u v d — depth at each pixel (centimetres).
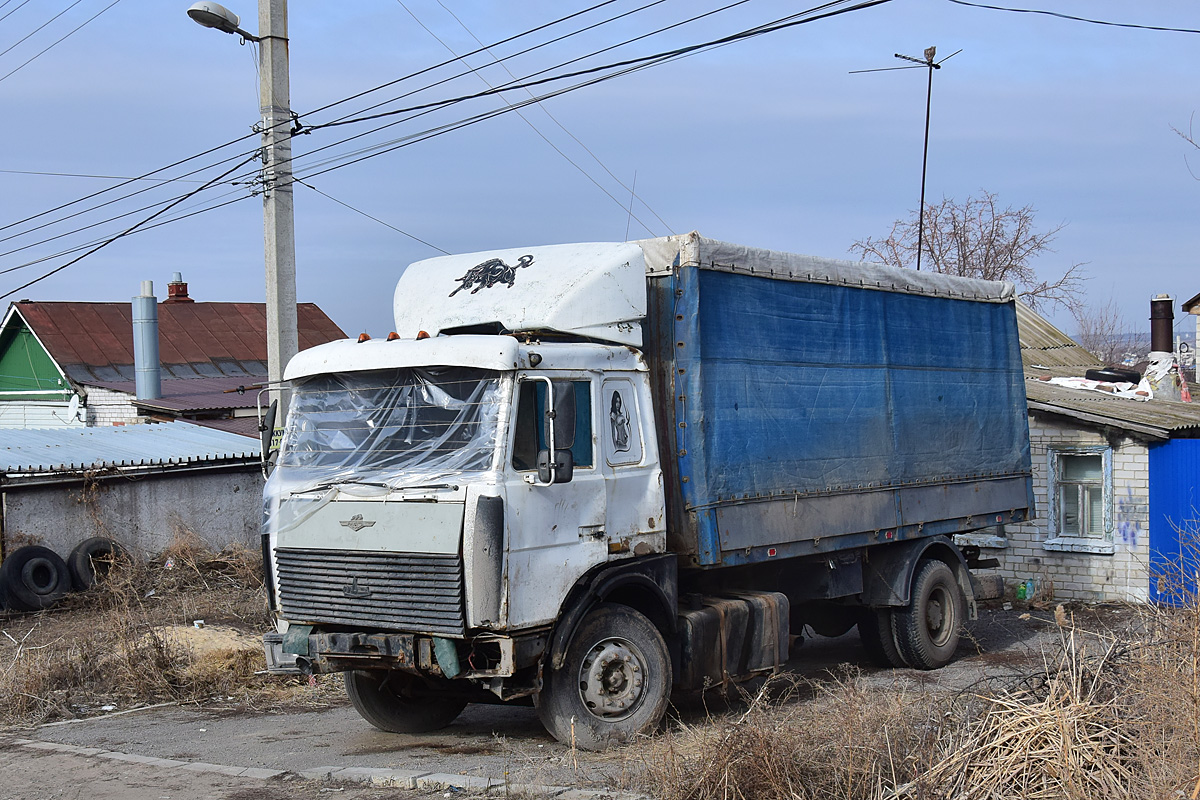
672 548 844
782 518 920
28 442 1944
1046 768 560
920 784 552
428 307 825
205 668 1060
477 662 706
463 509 690
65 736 864
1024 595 1638
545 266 807
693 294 851
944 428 1155
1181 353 2923
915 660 1115
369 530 723
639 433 819
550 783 648
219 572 1741
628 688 774
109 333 3069
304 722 914
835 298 1016
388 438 756
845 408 1012
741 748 590
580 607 742
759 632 897
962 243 3781
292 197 1402
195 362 3050
